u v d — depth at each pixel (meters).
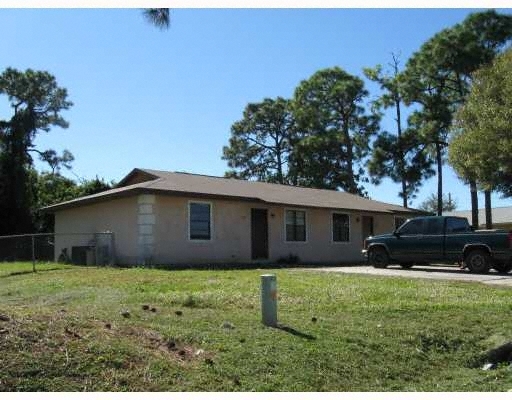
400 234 20.05
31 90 49.28
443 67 37.75
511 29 36.09
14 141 45.50
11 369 5.40
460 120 30.06
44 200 41.22
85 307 9.99
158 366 6.13
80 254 21.84
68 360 5.77
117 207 22.27
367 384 6.91
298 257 26.30
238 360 6.77
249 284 13.38
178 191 21.23
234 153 60.34
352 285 13.68
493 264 18.02
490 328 9.42
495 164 26.88
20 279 15.88
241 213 23.95
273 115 58.88
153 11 7.25
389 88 43.16
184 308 9.91
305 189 31.56
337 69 49.75
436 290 12.98
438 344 8.67
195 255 22.09
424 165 40.94
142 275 15.47
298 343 7.64
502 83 27.55
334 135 49.91
